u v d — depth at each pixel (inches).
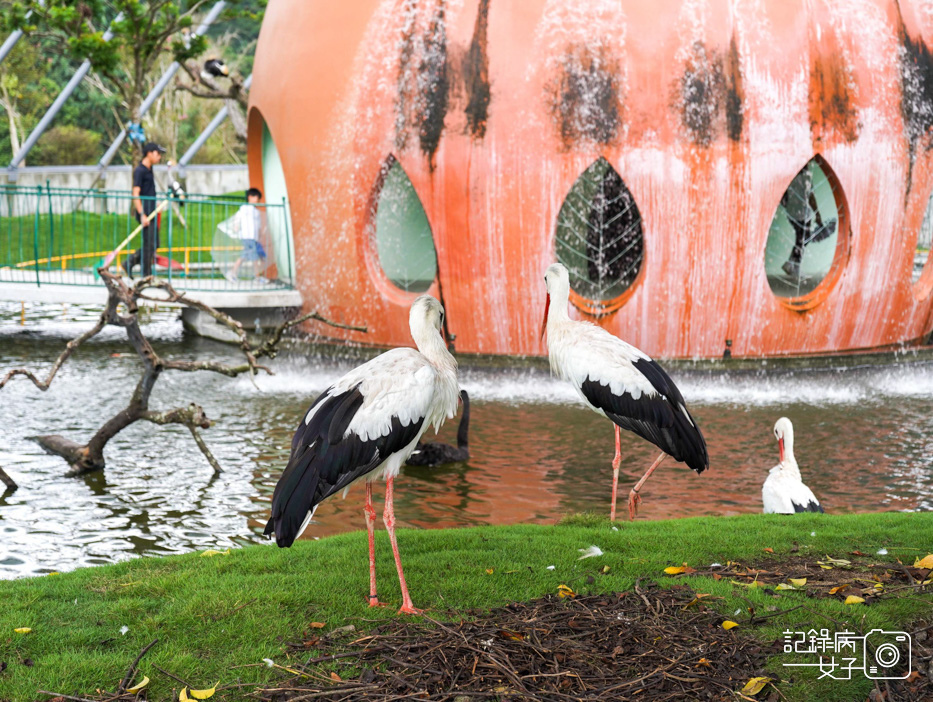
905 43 655.1
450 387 217.0
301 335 737.0
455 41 631.8
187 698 172.9
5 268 813.9
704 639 192.9
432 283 686.5
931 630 198.1
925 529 276.1
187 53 1062.4
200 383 595.8
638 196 621.0
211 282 759.1
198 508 364.2
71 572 243.9
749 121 617.3
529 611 206.4
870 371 637.3
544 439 464.4
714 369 630.5
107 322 407.5
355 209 674.8
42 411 516.7
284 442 460.8
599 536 268.5
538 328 642.2
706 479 400.2
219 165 1798.7
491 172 625.3
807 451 442.6
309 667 183.0
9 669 184.1
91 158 1959.9
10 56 1758.1
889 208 652.7
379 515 352.5
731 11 619.5
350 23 673.0
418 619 202.4
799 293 721.0
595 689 171.8
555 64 618.5
